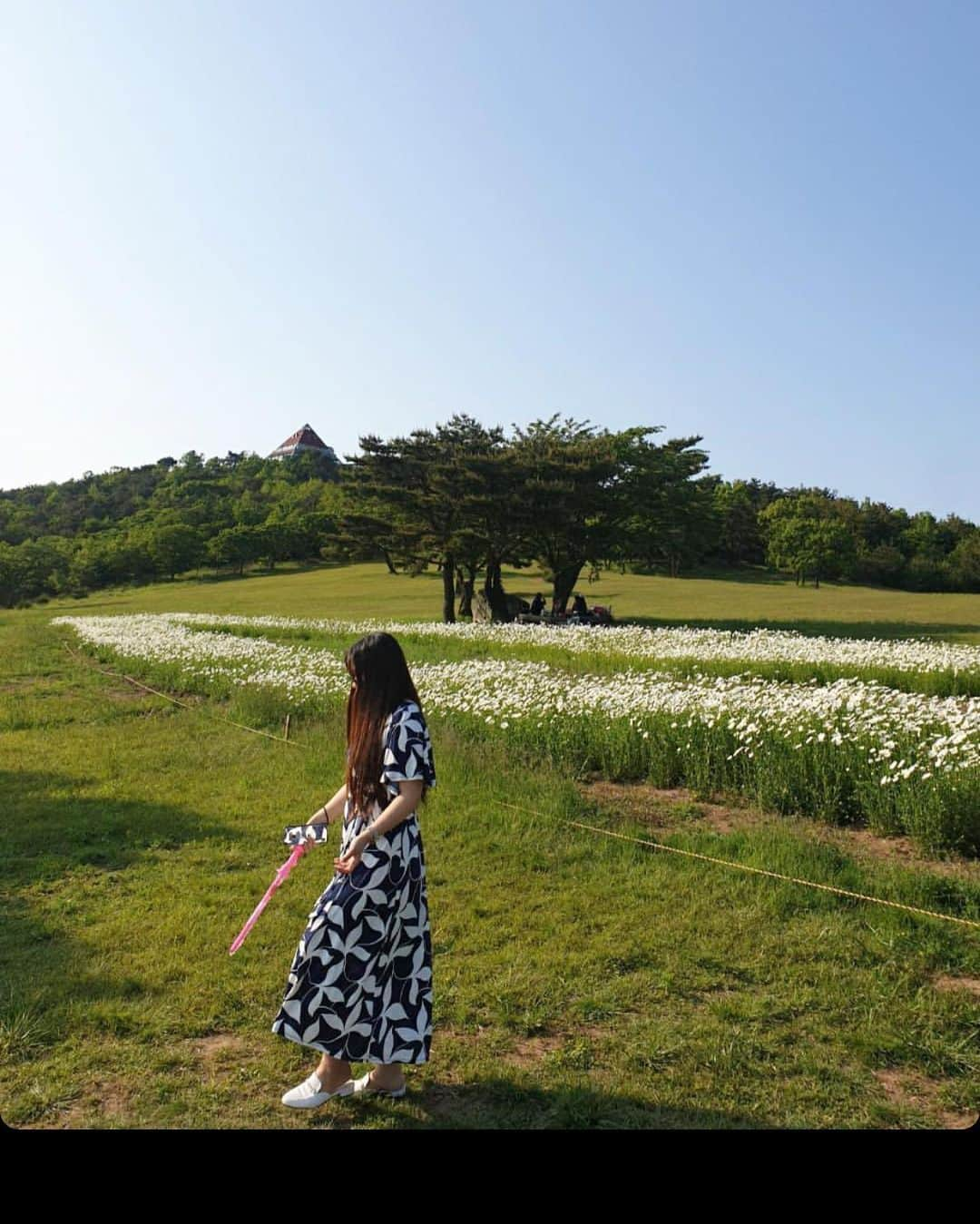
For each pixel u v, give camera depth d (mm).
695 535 48656
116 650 23047
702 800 9094
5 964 5215
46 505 140875
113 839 7695
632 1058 4207
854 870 6582
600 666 19672
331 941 3816
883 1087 4023
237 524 105812
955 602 54938
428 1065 4188
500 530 41844
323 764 10250
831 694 10984
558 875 6684
